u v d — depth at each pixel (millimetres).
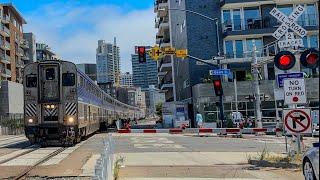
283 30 15570
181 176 12789
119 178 12398
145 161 16734
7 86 74562
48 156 20109
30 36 114750
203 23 51062
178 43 60844
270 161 14867
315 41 50562
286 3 51031
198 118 38625
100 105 42375
